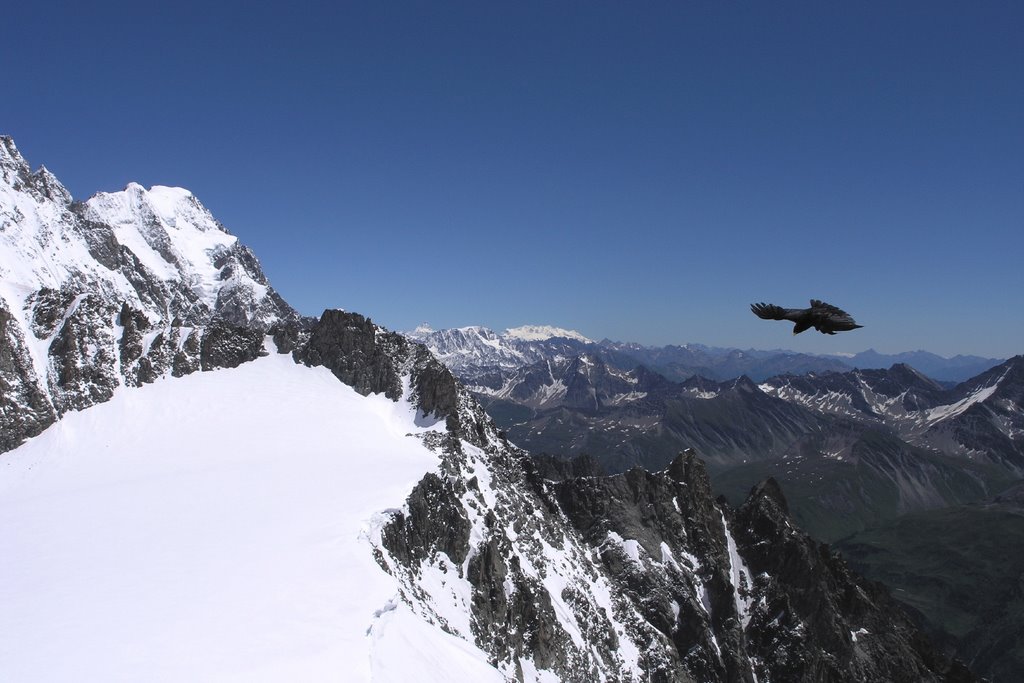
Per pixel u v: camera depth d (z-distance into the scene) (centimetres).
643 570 16625
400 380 19325
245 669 6144
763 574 16912
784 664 14962
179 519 10625
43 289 18638
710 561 17250
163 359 18575
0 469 14850
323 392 18662
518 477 17862
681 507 18425
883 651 16338
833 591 17175
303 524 10044
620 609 15588
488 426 19838
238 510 10844
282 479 12456
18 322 17000
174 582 8131
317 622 7206
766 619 15975
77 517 11125
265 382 18850
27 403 16088
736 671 15062
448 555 11719
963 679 16862
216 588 7906
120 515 11044
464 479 14088
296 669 6231
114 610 7394
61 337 17475
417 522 11356
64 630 6925
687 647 15475
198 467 13575
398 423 17800
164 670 6094
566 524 17600
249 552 9019
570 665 12488
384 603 7969
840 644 15525
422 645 7775
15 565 9188
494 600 11806
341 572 8475
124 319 19125
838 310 2334
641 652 14862
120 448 15262
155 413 16800
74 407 16612
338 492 11581
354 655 6656
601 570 16750
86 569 8762
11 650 6531
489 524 13262
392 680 6650
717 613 16350
